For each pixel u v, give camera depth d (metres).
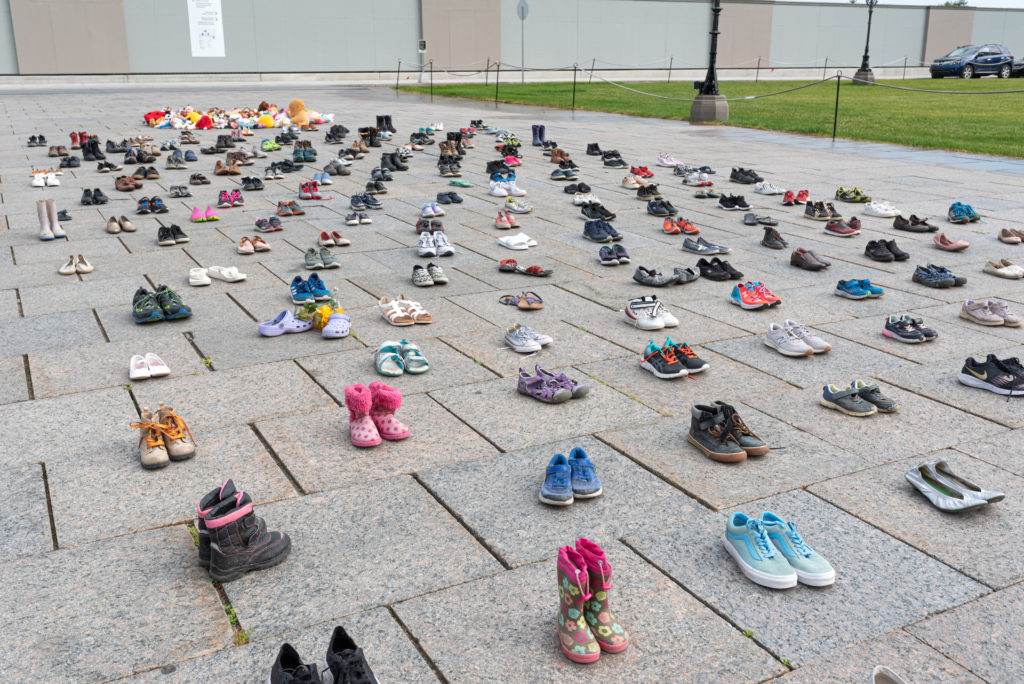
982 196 12.93
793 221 11.32
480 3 48.56
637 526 4.10
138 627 3.34
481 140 19.69
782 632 3.34
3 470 4.56
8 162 15.61
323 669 3.04
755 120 24.92
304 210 11.40
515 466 4.68
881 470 4.65
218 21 43.09
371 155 17.09
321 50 45.75
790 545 3.74
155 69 42.44
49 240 9.73
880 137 20.45
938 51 62.28
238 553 3.62
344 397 5.58
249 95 34.19
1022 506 4.29
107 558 3.80
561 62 51.84
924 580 3.68
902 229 10.69
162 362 5.91
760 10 56.22
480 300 7.77
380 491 4.40
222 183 13.74
